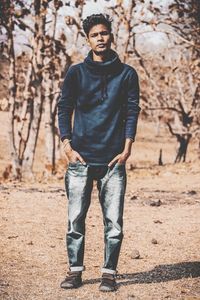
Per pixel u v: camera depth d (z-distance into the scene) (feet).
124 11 62.59
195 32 70.69
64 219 27.32
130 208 31.45
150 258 20.03
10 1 52.80
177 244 22.29
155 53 91.66
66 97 15.37
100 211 30.22
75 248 15.72
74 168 15.35
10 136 55.47
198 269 18.42
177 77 92.68
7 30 54.19
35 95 55.57
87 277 17.11
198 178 51.88
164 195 37.91
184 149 99.96
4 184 44.80
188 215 29.27
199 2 66.39
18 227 24.93
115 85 15.01
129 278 17.17
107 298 14.94
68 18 53.78
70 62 57.11
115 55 15.05
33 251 20.66
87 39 15.11
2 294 15.14
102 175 15.29
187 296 15.20
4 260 19.24
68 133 15.35
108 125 15.08
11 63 55.11
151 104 94.07
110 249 15.44
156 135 149.48
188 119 92.22
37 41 54.60
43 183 47.91
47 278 16.98
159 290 15.87
